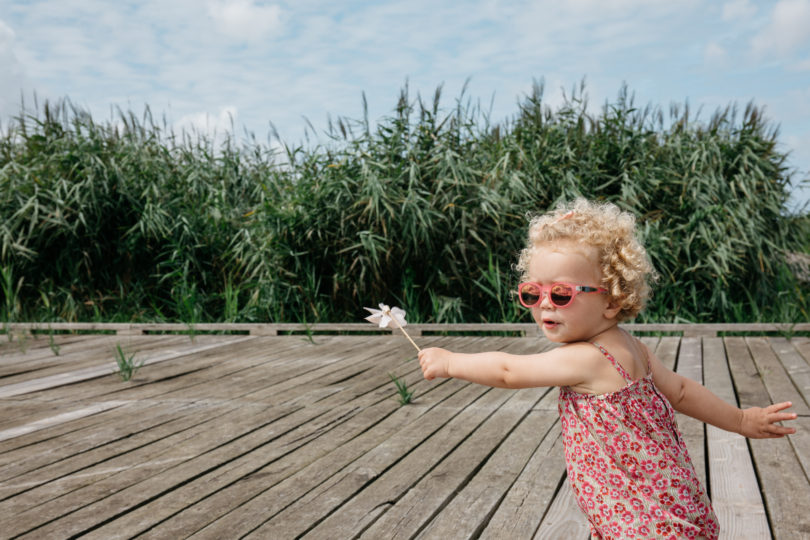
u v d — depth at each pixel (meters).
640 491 1.70
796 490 2.86
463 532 2.54
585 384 1.75
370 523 2.62
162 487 3.04
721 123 8.70
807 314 8.04
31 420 4.23
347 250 7.99
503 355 1.83
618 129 8.70
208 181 9.77
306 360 6.26
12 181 8.67
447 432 3.82
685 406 1.99
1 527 2.64
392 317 1.93
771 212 8.52
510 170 8.27
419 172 8.05
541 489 2.93
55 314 8.70
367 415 4.23
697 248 8.08
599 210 1.86
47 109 9.40
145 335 7.96
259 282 8.18
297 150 8.57
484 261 8.20
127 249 8.66
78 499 2.92
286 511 2.76
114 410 4.46
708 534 1.73
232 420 4.17
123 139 9.69
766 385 4.94
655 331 7.47
